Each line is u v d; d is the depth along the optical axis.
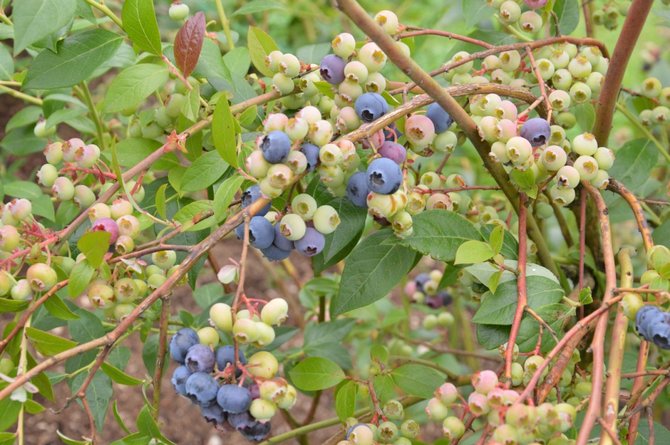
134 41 0.67
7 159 1.39
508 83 0.71
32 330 0.60
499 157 0.63
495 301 0.64
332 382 0.69
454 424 0.58
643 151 0.78
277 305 0.58
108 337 0.58
